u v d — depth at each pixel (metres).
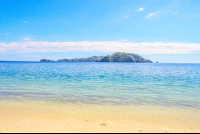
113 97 10.79
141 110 7.81
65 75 30.25
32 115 6.81
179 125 5.98
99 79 23.53
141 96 11.24
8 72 35.38
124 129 5.45
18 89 13.64
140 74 35.28
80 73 36.56
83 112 7.35
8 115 6.75
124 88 15.00
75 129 5.34
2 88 14.11
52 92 12.42
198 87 16.02
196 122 6.32
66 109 7.78
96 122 6.11
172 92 12.98
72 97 10.61
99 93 12.25
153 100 9.99
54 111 7.42
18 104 8.55
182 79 24.59
